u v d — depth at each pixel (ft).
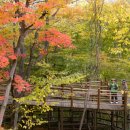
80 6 62.49
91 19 64.85
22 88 50.78
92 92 68.74
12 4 41.16
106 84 74.69
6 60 42.06
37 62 62.49
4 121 63.31
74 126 79.46
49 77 55.36
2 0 43.83
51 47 56.75
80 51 75.77
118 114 76.38
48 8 42.22
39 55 59.67
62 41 47.55
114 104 64.54
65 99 67.36
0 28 46.44
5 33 46.98
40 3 42.65
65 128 79.25
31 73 65.31
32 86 56.39
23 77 56.13
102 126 78.89
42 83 53.31
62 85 68.28
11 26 46.29
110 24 71.26
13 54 45.24
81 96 67.56
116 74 78.02
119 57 82.48
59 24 59.11
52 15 51.67
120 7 70.18
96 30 64.34
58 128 70.08
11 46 46.98
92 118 79.30
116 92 65.36
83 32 69.31
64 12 57.36
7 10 41.57
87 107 64.28
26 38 53.42
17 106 53.16
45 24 47.47
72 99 64.13
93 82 73.05
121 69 77.92
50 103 63.05
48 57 74.23
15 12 42.78
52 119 82.23
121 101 66.49
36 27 44.65
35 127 74.79
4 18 41.14
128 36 72.74
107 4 68.90
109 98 67.41
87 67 74.54
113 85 66.69
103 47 78.28
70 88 65.72
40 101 56.24
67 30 62.03
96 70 68.44
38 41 51.06
